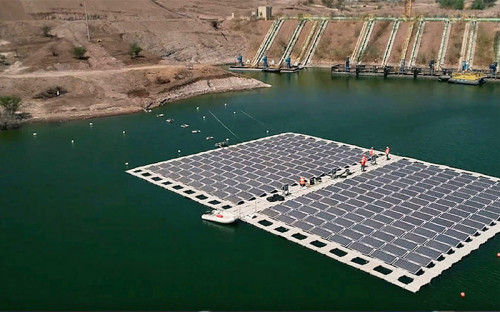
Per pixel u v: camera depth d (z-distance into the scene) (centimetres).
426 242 5556
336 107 12619
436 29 18800
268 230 6012
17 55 15588
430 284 4909
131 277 5191
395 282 4944
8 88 12575
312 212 6356
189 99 13975
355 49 19550
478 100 13012
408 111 12012
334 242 5662
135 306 4728
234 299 4812
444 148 9144
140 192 7288
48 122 11344
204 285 5034
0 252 5716
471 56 17388
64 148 9500
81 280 5153
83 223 6378
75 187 7544
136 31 19775
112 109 12306
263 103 13275
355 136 10012
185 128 10825
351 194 6888
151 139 10012
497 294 4784
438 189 7019
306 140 9619
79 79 13538
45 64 14938
